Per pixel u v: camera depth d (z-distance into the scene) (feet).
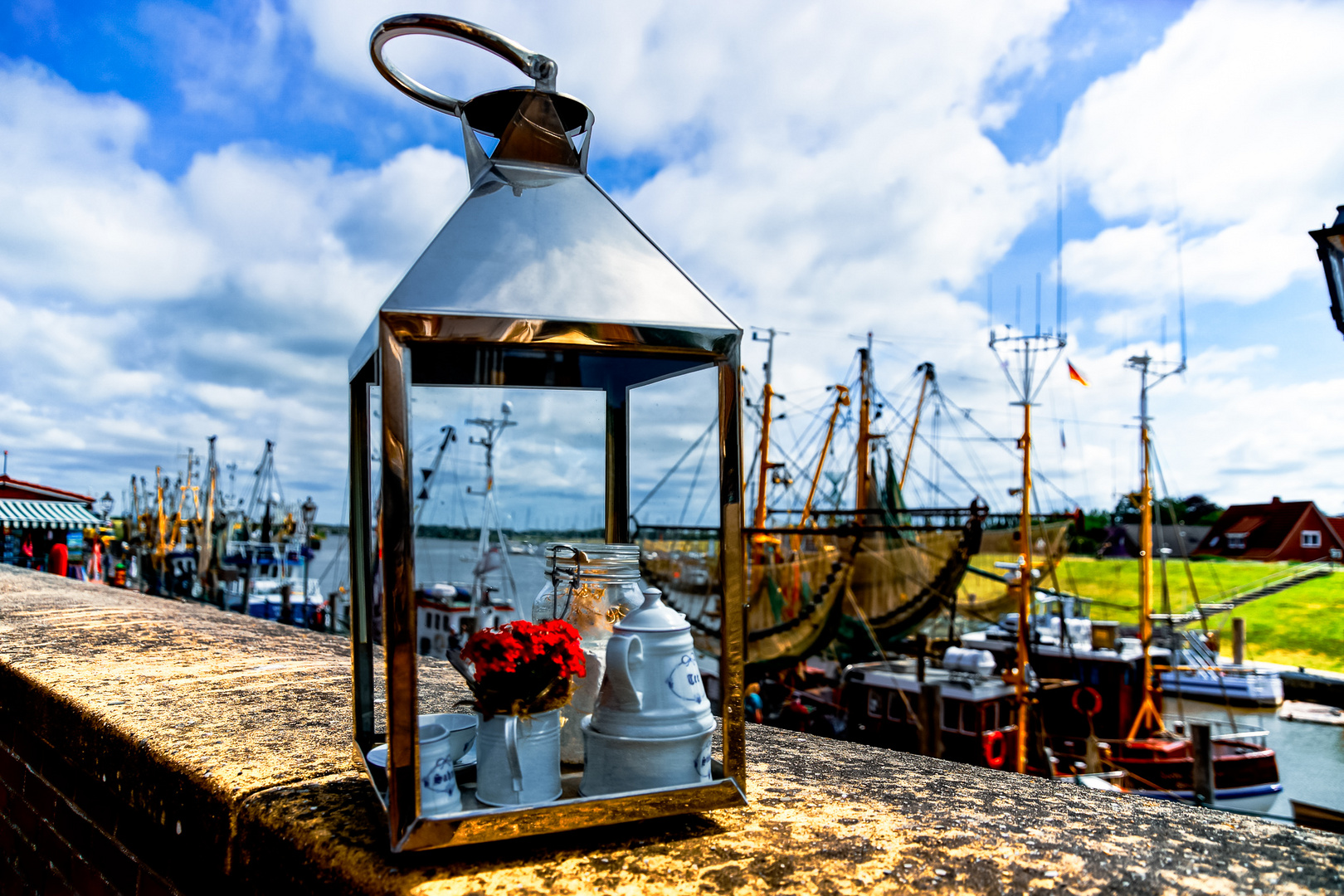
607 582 4.24
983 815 4.24
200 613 11.83
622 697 3.76
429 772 3.43
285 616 104.78
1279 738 68.90
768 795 4.49
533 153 4.07
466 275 3.40
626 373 4.61
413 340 3.24
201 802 4.28
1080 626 71.15
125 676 7.01
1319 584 118.11
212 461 144.77
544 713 3.68
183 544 168.25
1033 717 53.62
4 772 7.34
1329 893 3.29
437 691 5.37
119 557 152.97
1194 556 170.60
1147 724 61.77
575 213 3.92
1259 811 51.98
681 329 3.69
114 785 5.19
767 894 3.13
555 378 4.65
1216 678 77.56
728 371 3.81
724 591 3.86
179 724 5.42
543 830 3.41
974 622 85.25
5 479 73.20
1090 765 52.90
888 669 58.80
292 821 3.71
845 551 58.54
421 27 4.17
